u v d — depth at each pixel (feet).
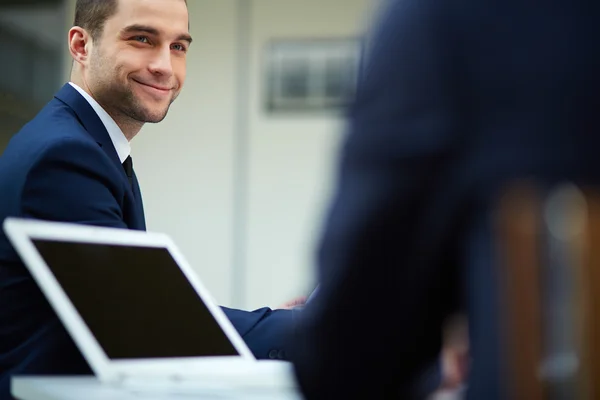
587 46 2.75
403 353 2.97
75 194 6.09
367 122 2.86
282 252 18.20
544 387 2.61
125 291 5.01
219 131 18.33
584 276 2.60
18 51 18.45
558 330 2.61
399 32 2.88
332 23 18.08
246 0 18.30
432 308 2.94
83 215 6.07
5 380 5.63
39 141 6.28
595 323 2.59
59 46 18.45
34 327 5.85
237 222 18.29
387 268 2.83
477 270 2.72
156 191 18.39
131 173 7.47
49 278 4.62
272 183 18.29
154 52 7.31
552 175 2.67
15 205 6.06
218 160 18.30
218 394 4.22
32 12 18.48
